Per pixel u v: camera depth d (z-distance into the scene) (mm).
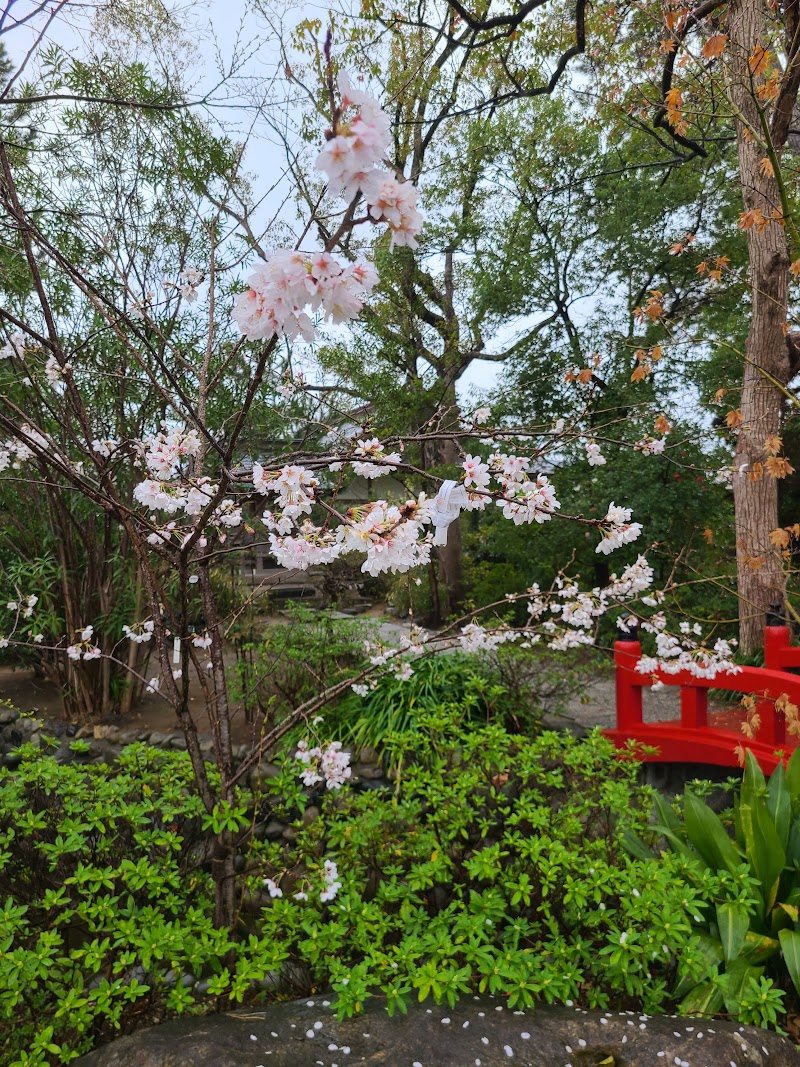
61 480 4375
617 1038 1771
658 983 2035
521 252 8773
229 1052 1630
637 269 9008
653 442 3064
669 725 4109
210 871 2576
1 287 4371
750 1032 1844
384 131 1125
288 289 1222
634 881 1993
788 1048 1883
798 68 4504
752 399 5875
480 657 4734
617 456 8172
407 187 1148
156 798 2676
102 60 3789
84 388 4625
